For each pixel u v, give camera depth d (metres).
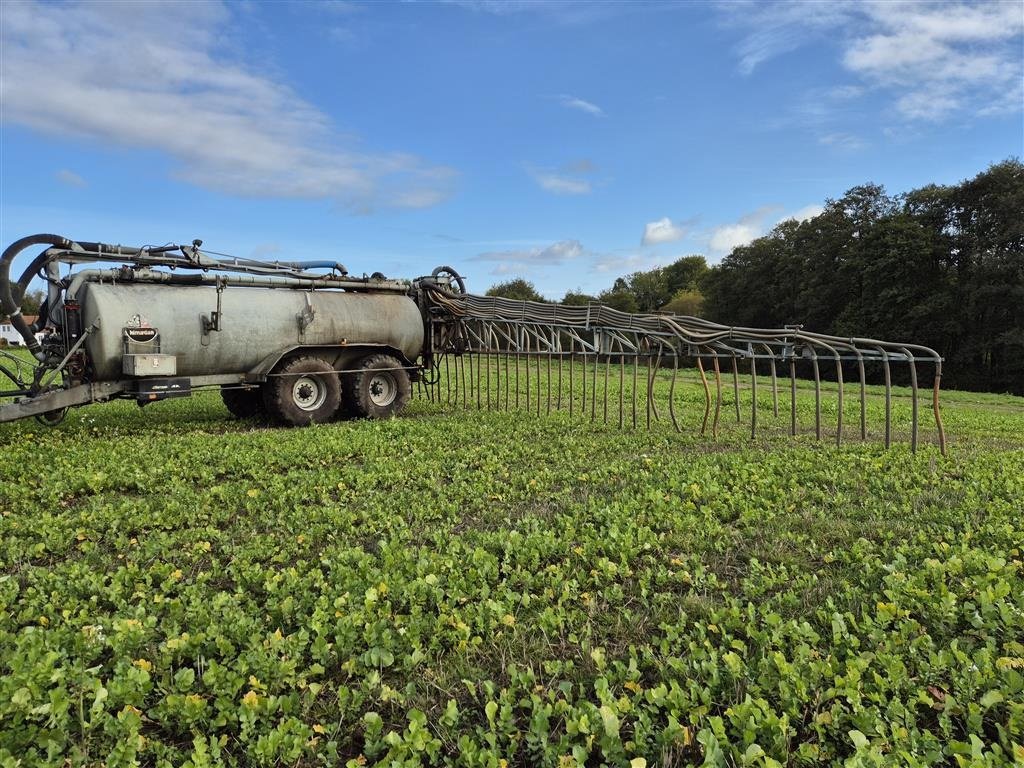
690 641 3.54
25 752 2.63
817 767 2.64
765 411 15.41
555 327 13.16
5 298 9.51
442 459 8.47
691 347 11.34
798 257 48.00
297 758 2.73
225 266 11.23
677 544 5.18
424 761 2.75
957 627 3.75
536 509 6.21
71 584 4.19
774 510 6.00
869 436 11.05
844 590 4.23
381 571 4.46
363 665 3.35
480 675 3.34
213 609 3.84
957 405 20.62
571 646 3.66
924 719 3.00
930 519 5.70
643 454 8.99
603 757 2.75
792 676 3.05
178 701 2.92
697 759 2.74
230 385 11.38
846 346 9.69
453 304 14.29
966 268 38.00
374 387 13.19
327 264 12.59
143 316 10.13
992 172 36.69
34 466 7.55
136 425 11.54
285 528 5.59
